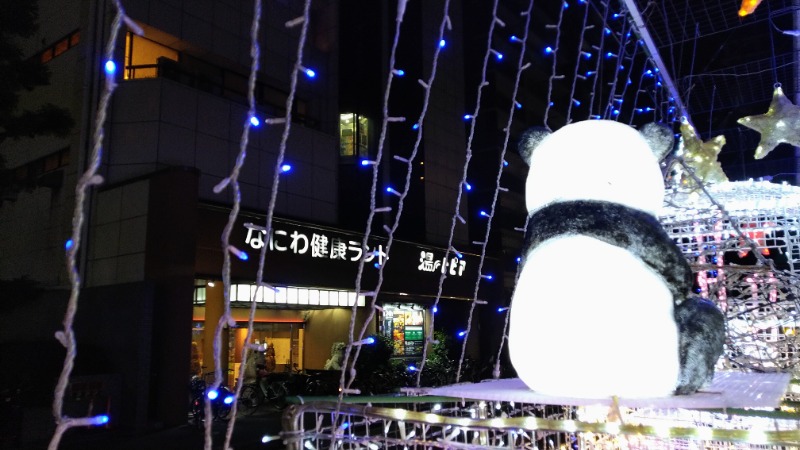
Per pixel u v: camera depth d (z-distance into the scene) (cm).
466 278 2331
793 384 390
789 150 916
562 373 294
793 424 425
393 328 2108
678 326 302
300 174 1888
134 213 1377
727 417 455
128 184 1407
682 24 617
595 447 473
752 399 265
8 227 1753
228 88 1717
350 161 2108
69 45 1597
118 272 1380
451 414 445
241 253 198
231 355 1761
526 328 311
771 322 590
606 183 315
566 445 468
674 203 542
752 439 212
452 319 2397
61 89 1555
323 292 1808
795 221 571
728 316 576
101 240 1438
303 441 303
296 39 2014
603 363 286
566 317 294
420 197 2292
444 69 2528
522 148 365
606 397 289
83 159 1463
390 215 2148
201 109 1603
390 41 2289
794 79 704
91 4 1507
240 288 1603
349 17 2245
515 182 2762
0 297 1091
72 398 1151
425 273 2116
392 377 1658
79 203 140
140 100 1506
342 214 2058
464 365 2041
